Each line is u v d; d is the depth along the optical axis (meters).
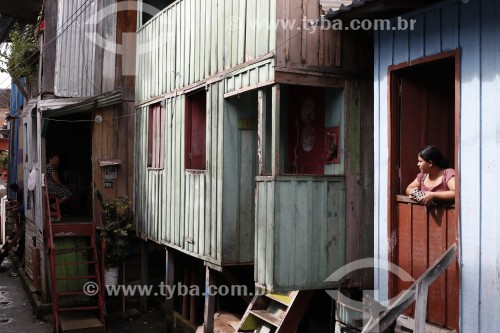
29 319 10.86
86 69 12.12
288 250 6.34
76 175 13.94
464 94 4.64
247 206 7.91
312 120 7.29
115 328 10.48
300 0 6.43
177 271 11.64
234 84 7.42
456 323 4.65
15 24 16.17
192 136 9.23
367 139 6.71
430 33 5.02
